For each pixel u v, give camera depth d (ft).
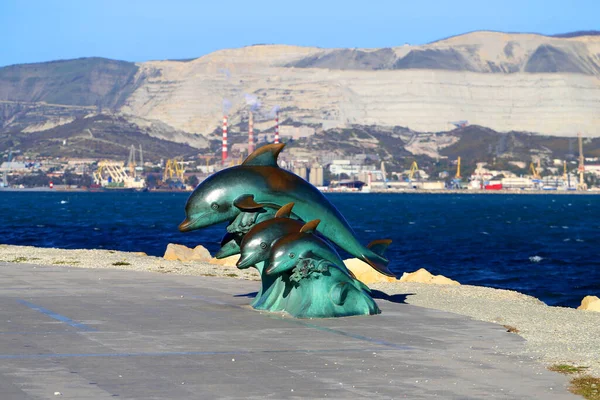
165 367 38.93
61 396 33.14
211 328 50.14
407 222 447.01
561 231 355.56
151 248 219.41
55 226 347.77
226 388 35.14
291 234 54.80
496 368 39.99
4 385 34.76
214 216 57.11
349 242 59.57
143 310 57.36
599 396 34.86
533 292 140.87
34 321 51.78
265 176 57.67
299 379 36.99
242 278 83.10
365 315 56.24
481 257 213.46
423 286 80.23
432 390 35.42
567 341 48.19
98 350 42.73
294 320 53.57
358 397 34.01
